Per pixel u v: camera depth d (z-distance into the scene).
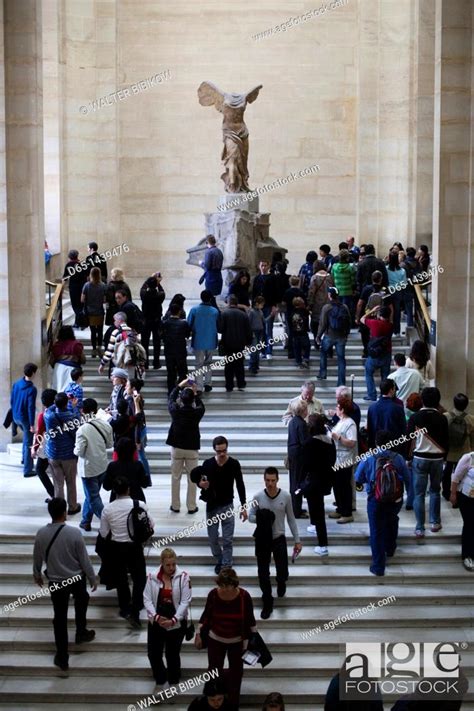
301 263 28.05
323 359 19.77
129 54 27.66
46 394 15.66
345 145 27.77
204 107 27.78
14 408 17.73
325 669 12.78
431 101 25.72
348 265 21.56
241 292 20.81
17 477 17.81
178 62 27.66
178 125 27.83
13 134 18.98
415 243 26.17
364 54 26.81
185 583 12.36
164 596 12.32
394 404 15.47
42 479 15.95
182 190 27.97
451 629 13.52
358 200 27.17
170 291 28.14
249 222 22.78
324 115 27.72
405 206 26.70
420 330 20.75
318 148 27.78
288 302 20.42
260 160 27.84
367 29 26.73
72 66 26.28
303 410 15.58
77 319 22.77
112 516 13.28
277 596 13.82
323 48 27.56
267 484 13.49
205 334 19.34
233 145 23.16
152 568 14.51
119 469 13.88
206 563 14.54
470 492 14.18
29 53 18.86
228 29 27.56
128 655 13.12
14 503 16.33
